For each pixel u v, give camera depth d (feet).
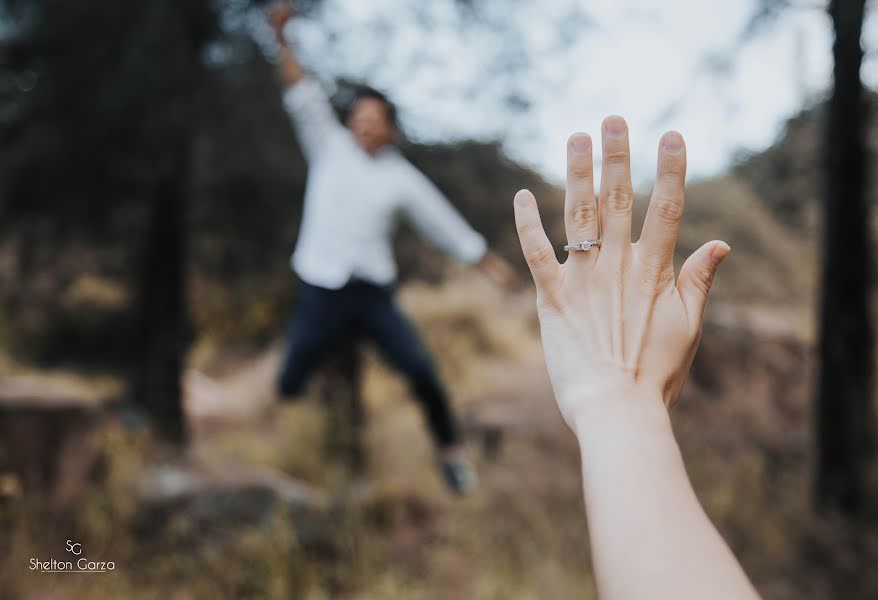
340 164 8.97
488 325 25.67
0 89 12.43
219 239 15.70
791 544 9.47
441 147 13.97
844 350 10.14
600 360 1.92
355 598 8.96
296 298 16.78
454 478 9.37
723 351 14.34
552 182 13.17
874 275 10.84
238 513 9.68
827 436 10.25
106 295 23.09
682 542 1.44
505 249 14.71
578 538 10.08
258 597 8.62
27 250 14.84
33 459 9.03
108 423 10.34
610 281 1.99
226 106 12.47
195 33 11.99
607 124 2.02
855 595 8.48
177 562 8.87
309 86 9.25
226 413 18.16
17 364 22.65
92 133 11.64
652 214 2.00
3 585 7.45
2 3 11.72
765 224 12.62
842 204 9.96
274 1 11.94
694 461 11.85
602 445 1.73
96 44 11.30
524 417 14.60
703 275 2.02
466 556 9.89
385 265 9.04
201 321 23.88
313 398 16.20
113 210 14.39
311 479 13.20
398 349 8.92
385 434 15.40
